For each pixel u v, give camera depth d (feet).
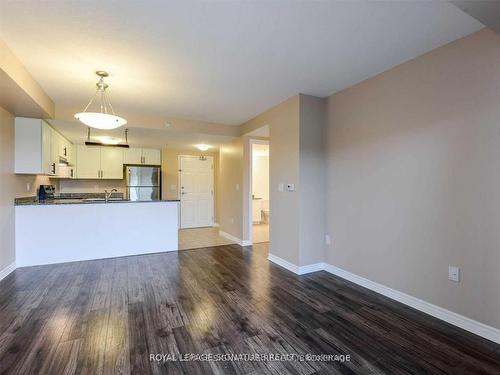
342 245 11.05
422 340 6.69
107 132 15.87
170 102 12.51
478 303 6.86
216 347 6.39
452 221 7.36
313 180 11.71
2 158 10.70
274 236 13.24
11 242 11.64
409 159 8.44
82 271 11.76
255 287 10.07
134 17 6.25
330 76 9.68
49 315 7.82
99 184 21.48
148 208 14.83
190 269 12.16
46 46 7.49
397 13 6.15
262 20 6.41
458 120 7.19
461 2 4.92
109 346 6.37
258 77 9.75
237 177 17.80
